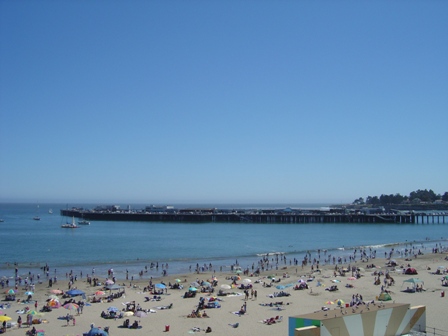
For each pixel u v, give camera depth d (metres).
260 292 60.06
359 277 71.81
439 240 144.00
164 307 51.09
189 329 42.06
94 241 134.12
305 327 29.30
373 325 31.83
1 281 67.69
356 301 50.59
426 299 54.31
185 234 157.25
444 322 42.19
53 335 40.12
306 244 130.75
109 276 75.19
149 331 41.44
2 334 40.31
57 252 109.44
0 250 112.94
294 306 51.44
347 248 120.94
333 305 50.53
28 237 146.62
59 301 53.53
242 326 43.03
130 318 46.03
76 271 80.88
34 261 94.38
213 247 120.94
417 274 74.25
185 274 78.31
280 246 124.94
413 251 112.31
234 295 57.41
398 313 33.31
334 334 30.11
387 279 67.88
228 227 187.00
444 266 83.56
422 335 33.22
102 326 42.84
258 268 82.00
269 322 44.00
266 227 188.00
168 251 112.25
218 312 48.66
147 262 93.12
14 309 50.38
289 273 79.12
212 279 68.88
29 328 42.28
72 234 157.62
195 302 54.00
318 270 81.06
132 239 140.00
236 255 106.25
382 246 126.44
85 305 51.91
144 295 58.28
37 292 60.84
